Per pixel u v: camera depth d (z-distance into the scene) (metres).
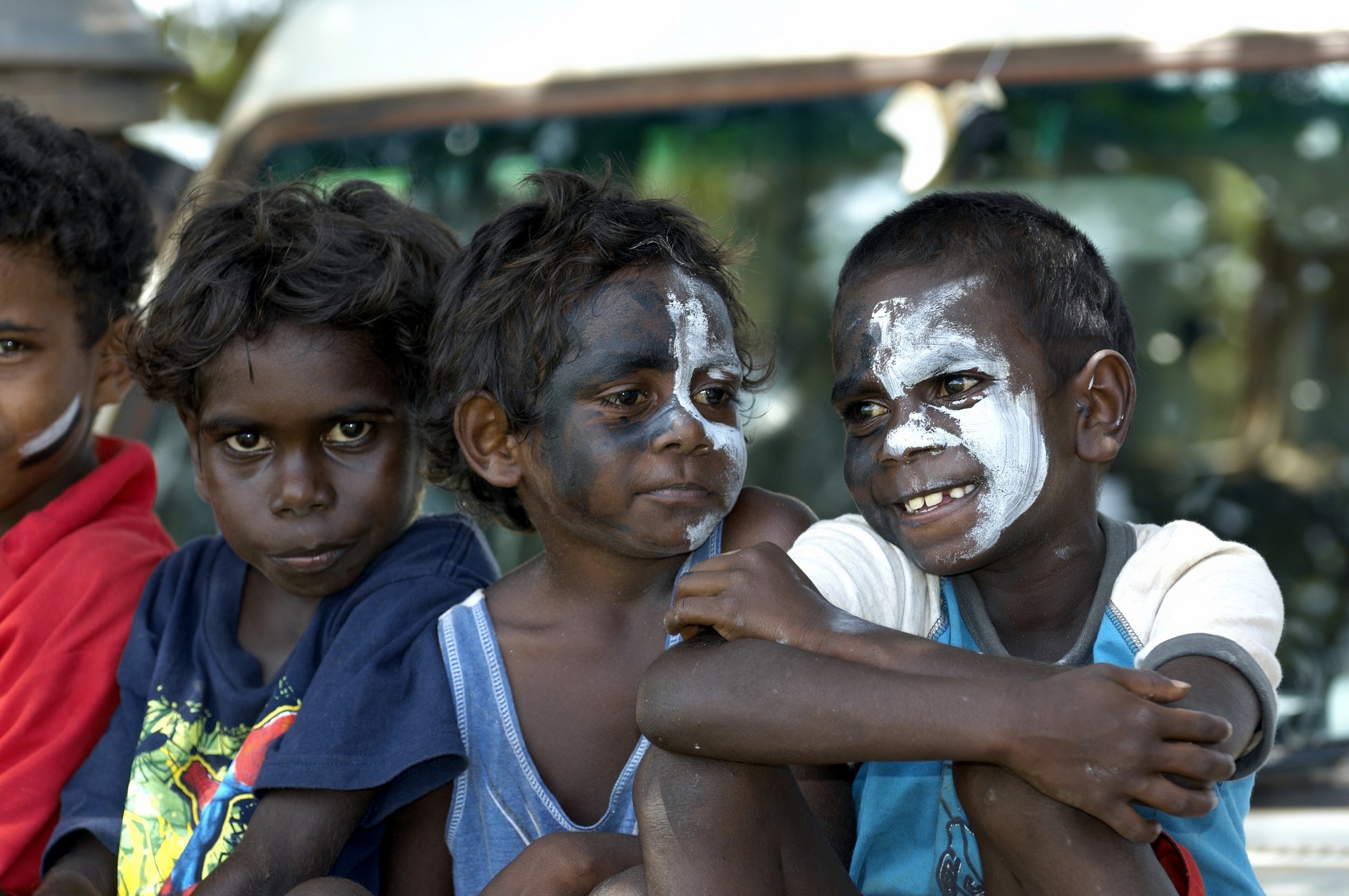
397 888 4.77
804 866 3.85
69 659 5.12
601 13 7.48
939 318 4.15
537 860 4.11
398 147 7.61
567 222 4.62
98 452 6.17
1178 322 7.30
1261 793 5.11
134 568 5.40
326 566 4.85
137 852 4.72
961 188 6.98
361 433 4.88
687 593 4.04
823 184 7.14
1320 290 7.22
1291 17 6.61
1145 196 7.02
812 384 7.05
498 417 4.70
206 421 4.84
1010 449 4.12
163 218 7.50
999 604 4.43
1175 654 3.83
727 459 4.52
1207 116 6.82
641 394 4.45
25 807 4.93
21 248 5.43
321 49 7.93
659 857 3.77
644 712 3.91
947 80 6.86
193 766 4.85
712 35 7.23
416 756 4.39
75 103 7.51
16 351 5.51
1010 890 3.71
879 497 4.28
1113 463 7.33
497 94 7.44
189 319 4.82
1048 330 4.21
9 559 5.35
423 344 5.00
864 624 3.87
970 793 3.64
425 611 4.81
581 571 4.72
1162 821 4.04
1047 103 6.89
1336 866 4.56
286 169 7.69
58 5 7.51
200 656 5.00
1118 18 6.77
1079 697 3.45
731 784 3.82
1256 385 7.43
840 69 7.01
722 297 4.71
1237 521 6.98
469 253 4.84
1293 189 6.92
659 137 7.32
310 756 4.38
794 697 3.68
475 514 5.21
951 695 3.55
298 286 4.75
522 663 4.72
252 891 4.24
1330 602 6.39
